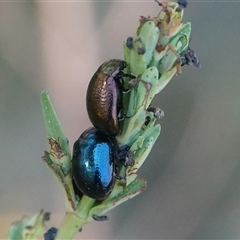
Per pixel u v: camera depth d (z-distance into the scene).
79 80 0.16
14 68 0.16
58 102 0.16
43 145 0.16
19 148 0.16
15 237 0.10
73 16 0.15
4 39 0.16
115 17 0.16
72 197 0.10
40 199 0.16
